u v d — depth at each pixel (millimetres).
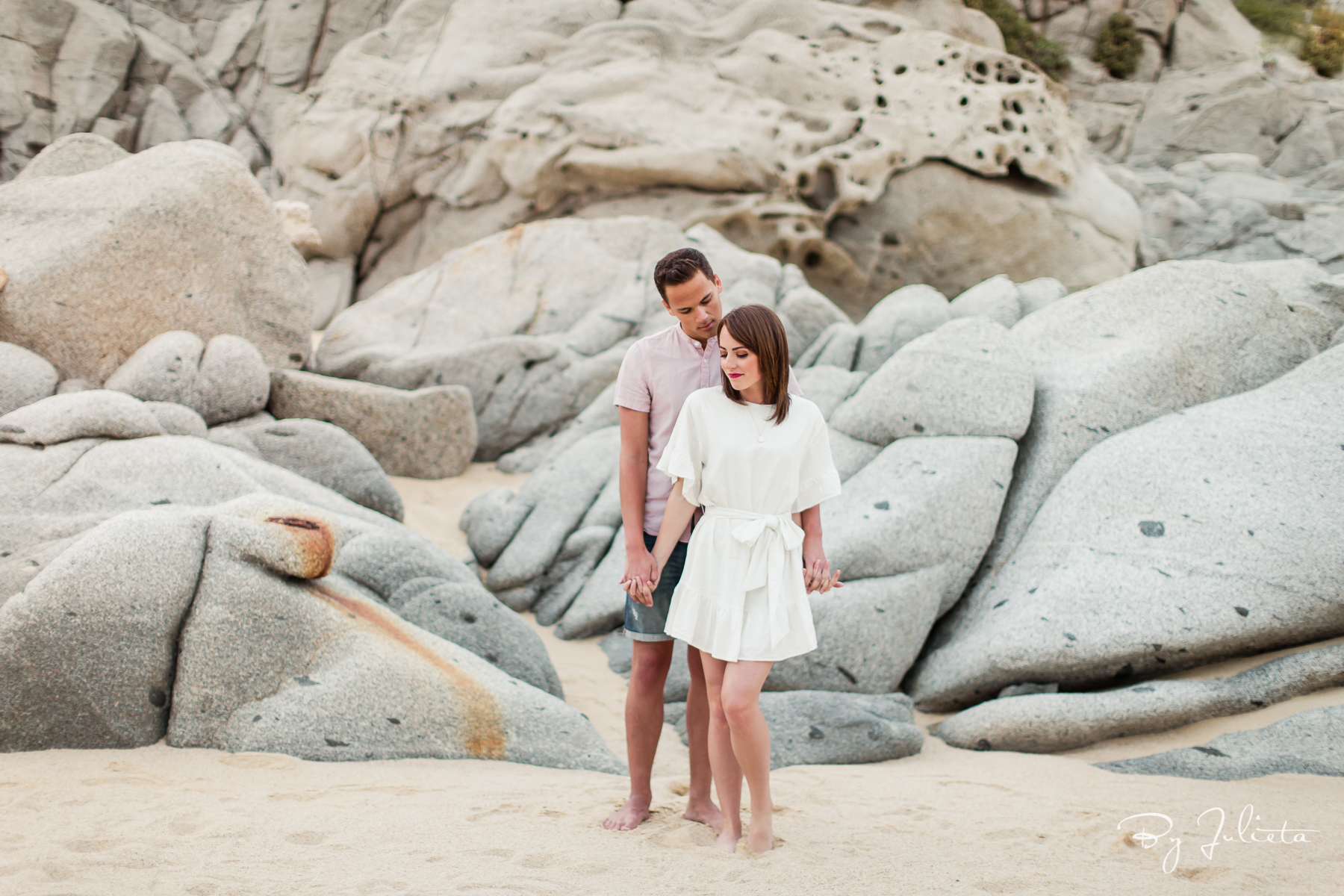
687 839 2811
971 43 12539
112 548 3705
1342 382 5352
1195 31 17062
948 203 11531
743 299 8844
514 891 2340
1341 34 17344
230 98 14859
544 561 6301
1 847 2543
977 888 2439
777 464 2811
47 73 13398
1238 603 4602
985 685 5020
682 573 2877
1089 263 11969
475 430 7828
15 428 5176
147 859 2482
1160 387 5902
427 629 4773
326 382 7348
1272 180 14945
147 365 6406
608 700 5133
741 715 2672
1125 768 4211
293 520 4156
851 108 11469
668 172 11023
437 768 3699
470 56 11938
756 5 12070
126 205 6707
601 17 12180
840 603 5242
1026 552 5398
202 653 3744
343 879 2400
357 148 11852
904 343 7898
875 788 3664
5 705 3438
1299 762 3951
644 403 3072
